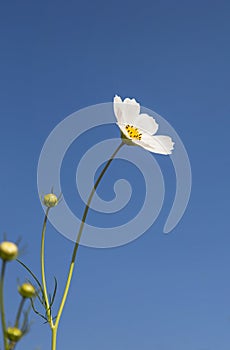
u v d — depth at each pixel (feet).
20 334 2.86
